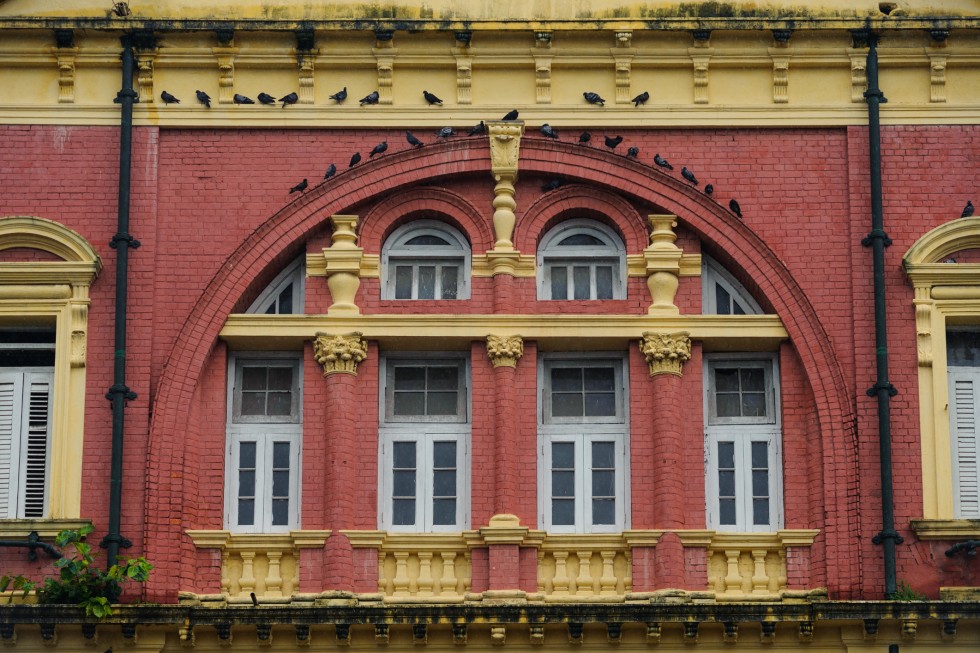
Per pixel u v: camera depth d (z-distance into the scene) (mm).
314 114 52031
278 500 50562
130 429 49906
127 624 47938
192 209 51500
